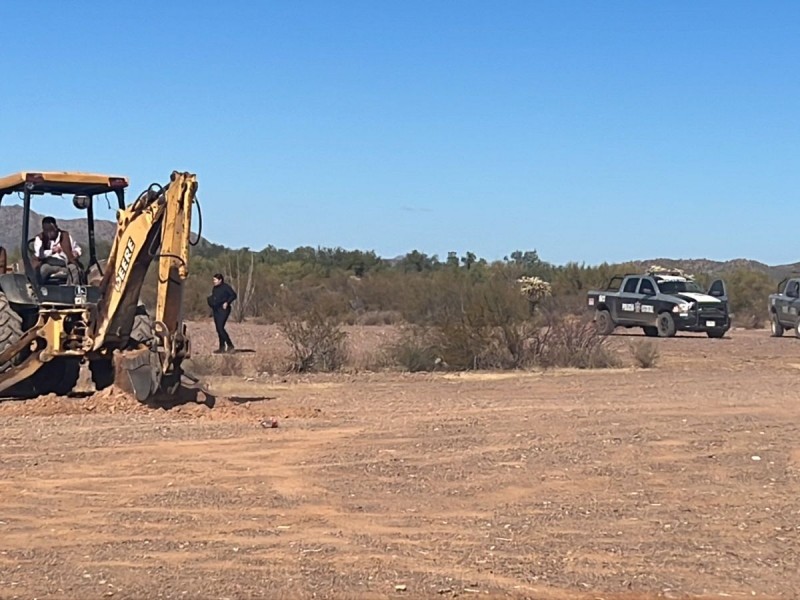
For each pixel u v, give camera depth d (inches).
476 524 382.6
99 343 654.5
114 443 529.3
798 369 1032.8
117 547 349.1
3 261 705.6
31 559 335.6
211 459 490.6
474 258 3026.6
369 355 1080.8
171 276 623.8
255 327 1657.2
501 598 302.0
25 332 677.9
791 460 503.8
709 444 542.3
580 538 365.4
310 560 335.9
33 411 626.2
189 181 620.1
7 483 437.7
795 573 327.9
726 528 380.5
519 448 526.6
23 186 679.1
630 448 528.1
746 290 2155.5
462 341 1040.2
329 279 2487.7
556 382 896.3
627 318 1600.6
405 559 338.0
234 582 313.3
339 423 609.9
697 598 304.0
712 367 1063.0
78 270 695.1
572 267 2341.3
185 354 636.1
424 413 667.4
